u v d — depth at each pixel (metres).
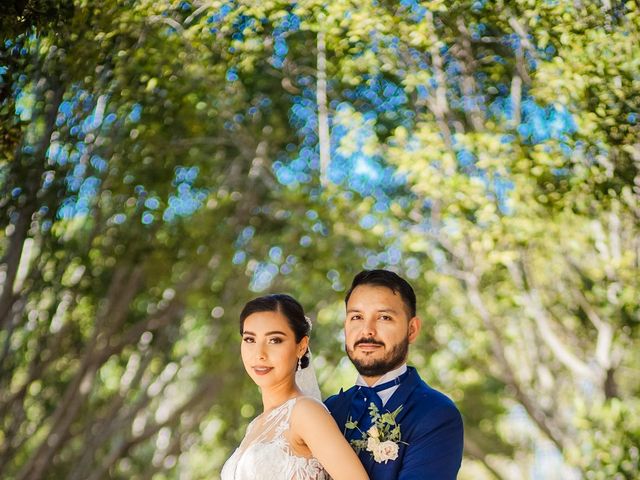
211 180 11.07
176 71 7.96
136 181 10.04
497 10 7.11
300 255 11.16
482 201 8.16
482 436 17.00
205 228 11.03
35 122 7.64
